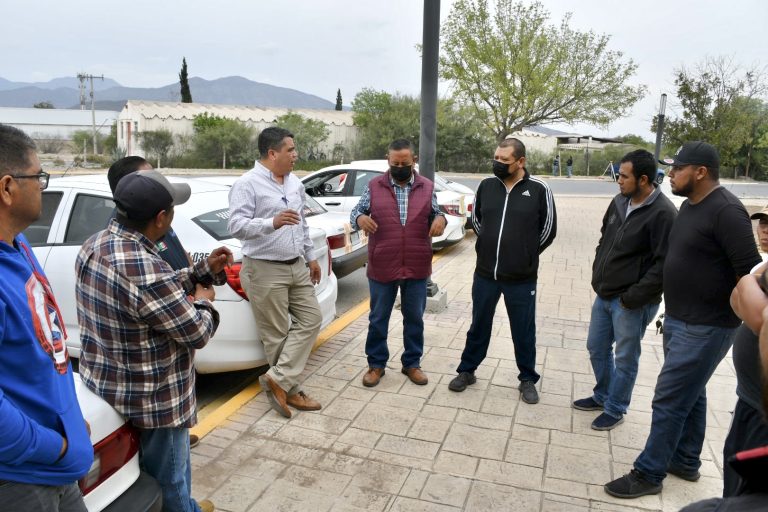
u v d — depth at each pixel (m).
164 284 2.12
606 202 19.33
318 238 4.80
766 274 1.63
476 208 4.23
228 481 3.24
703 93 16.27
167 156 32.91
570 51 13.78
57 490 1.67
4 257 1.56
